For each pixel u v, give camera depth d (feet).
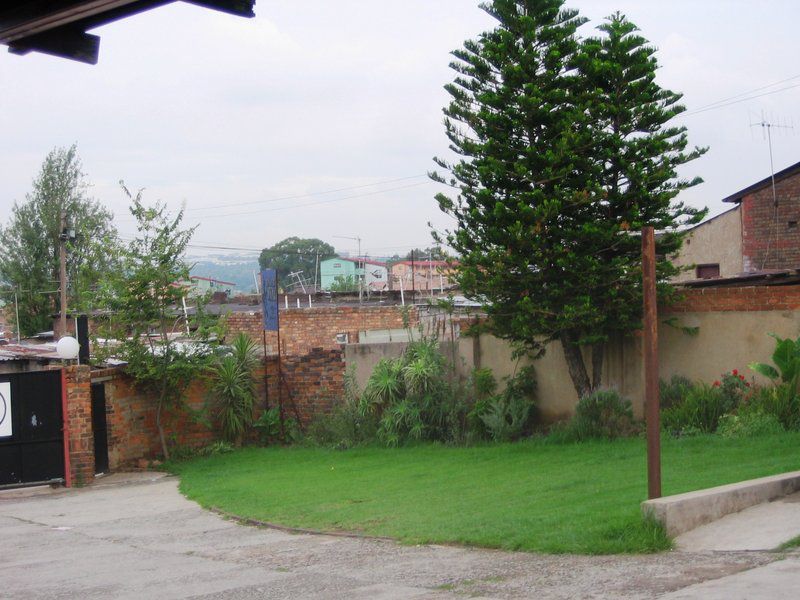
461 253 58.54
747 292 54.39
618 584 22.80
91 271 64.03
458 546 30.66
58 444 58.29
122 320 63.05
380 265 257.14
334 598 24.50
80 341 62.23
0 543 40.29
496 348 65.41
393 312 106.93
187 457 66.44
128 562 33.45
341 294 143.54
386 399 66.54
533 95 54.75
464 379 66.69
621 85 56.03
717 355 55.31
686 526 27.58
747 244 86.63
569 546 27.48
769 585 20.81
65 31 13.37
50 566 33.78
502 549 29.27
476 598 22.99
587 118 54.70
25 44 13.12
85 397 58.85
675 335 56.75
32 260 141.69
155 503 49.34
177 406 67.15
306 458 62.54
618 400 55.52
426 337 71.26
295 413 72.64
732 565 23.41
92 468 59.00
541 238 55.06
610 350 59.26
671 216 56.80
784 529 26.20
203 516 43.70
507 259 55.62
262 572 29.43
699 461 40.86
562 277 56.49
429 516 36.40
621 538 27.30
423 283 179.01
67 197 143.13
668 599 20.57
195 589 27.45
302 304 139.13
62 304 108.78
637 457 45.65
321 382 72.23
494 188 57.16
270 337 110.01
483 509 36.40
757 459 39.88
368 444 64.95
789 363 49.78
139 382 65.31
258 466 60.59
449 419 62.54
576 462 46.78
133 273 63.98
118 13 12.71
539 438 57.16
